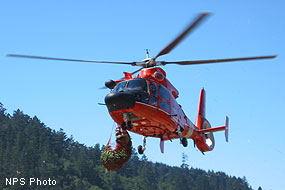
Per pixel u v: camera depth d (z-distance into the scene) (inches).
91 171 7559.1
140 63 970.1
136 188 7785.4
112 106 858.8
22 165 6358.3
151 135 1011.9
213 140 1357.0
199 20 644.1
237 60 837.2
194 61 906.1
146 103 882.8
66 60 817.5
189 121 1119.6
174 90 1021.2
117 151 940.0
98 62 890.7
